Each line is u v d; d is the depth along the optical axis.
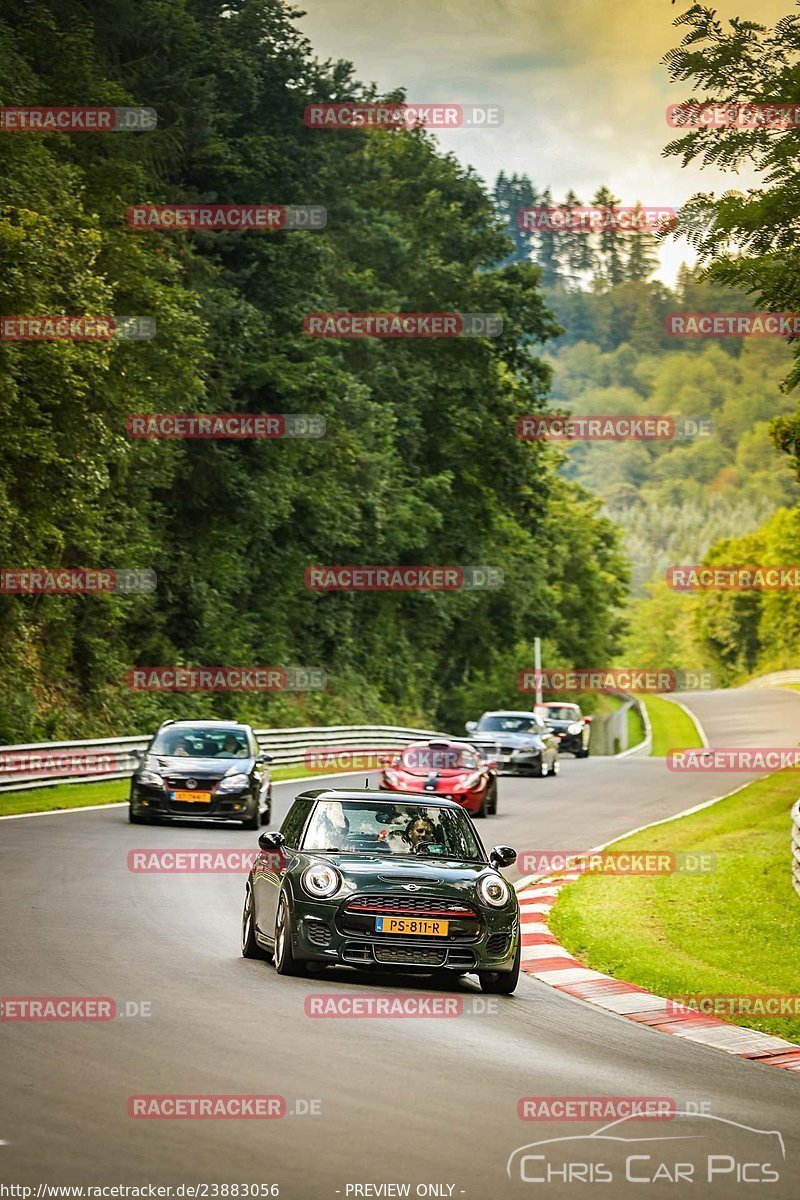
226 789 83.44
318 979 41.59
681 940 53.34
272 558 181.00
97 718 139.12
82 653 140.38
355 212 196.25
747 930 55.31
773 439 69.44
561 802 114.44
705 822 95.00
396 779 100.06
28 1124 23.83
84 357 105.56
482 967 41.41
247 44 173.00
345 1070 29.44
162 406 134.12
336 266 191.50
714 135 52.31
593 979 45.69
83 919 49.94
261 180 170.00
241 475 159.38
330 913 40.97
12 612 126.19
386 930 40.88
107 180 128.88
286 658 182.12
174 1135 23.75
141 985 38.22
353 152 197.50
